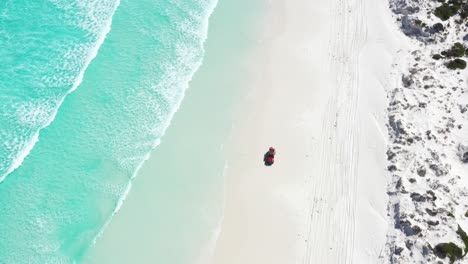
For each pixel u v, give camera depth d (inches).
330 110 1674.5
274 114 1667.1
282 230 1408.7
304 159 1556.3
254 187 1494.8
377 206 1455.5
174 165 1549.0
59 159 1560.0
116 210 1454.2
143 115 1660.9
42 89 1707.7
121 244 1391.5
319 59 1815.9
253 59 1813.5
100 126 1635.1
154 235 1406.3
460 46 1817.2
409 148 1555.1
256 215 1438.2
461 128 1606.8
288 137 1609.3
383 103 1686.8
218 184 1503.4
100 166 1547.7
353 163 1546.5
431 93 1691.7
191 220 1432.1
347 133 1616.6
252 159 1557.6
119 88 1723.7
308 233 1401.3
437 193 1448.1
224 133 1621.6
